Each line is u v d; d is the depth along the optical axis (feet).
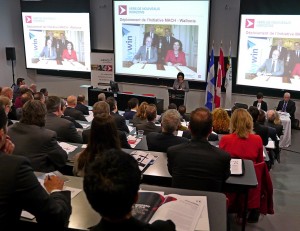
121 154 3.08
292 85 22.49
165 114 9.18
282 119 19.25
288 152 18.67
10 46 29.76
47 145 7.69
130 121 15.17
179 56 25.61
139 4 25.70
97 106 11.44
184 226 4.42
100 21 27.86
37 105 7.91
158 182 7.54
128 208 2.91
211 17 24.31
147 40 26.23
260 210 9.62
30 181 3.94
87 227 4.50
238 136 9.02
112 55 27.32
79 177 5.93
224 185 7.30
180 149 6.88
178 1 24.57
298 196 13.05
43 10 28.76
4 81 29.78
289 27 21.70
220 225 4.53
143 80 27.40
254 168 8.03
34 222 4.53
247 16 22.67
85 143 9.78
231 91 23.94
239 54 23.65
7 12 29.07
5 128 4.26
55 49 29.43
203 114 6.72
